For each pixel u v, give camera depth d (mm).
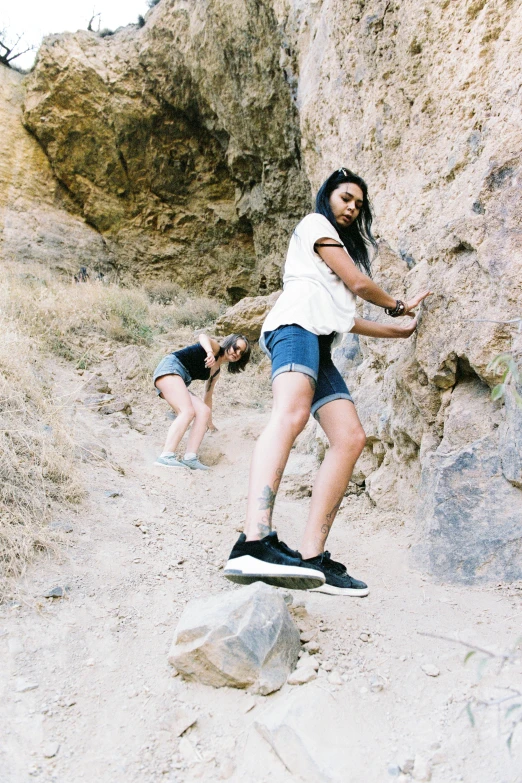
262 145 10500
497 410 2541
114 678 1814
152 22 11289
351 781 1372
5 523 2547
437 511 2494
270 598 1869
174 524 3086
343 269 2311
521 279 2408
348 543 2877
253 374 7188
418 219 3646
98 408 4949
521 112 2793
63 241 12055
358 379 3883
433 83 3752
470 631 1926
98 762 1498
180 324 9320
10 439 3131
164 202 12641
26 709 1661
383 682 1707
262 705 1649
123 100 11727
